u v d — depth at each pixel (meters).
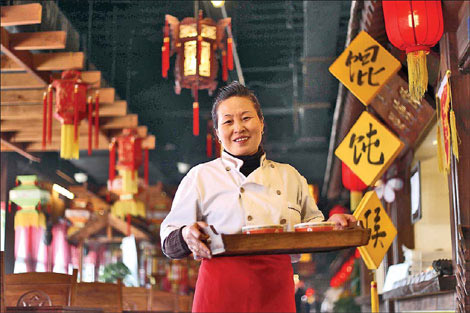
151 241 17.00
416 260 6.57
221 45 7.21
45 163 12.24
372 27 5.91
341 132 9.84
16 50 6.80
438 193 7.24
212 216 2.29
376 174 5.29
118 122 9.80
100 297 5.43
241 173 2.31
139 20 10.94
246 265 2.16
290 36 12.30
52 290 4.02
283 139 17.73
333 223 2.15
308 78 11.12
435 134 6.73
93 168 16.66
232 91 2.38
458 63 4.64
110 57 12.26
